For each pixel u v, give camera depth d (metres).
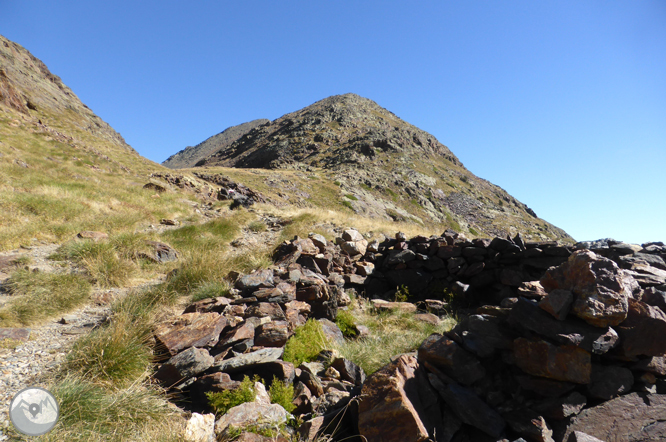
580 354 3.15
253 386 3.38
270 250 9.03
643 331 3.23
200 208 17.91
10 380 3.31
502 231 93.00
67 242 8.00
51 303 5.21
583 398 3.16
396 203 88.88
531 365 3.21
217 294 5.79
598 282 3.28
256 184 63.34
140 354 3.82
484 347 3.48
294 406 3.45
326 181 84.44
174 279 6.57
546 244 7.55
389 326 6.17
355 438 2.98
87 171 22.20
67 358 3.65
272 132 162.50
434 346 3.56
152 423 2.89
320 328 5.08
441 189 111.44
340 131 143.00
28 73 96.56
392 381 3.06
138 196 17.19
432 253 8.70
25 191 12.73
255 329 4.69
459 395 3.18
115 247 8.05
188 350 3.77
